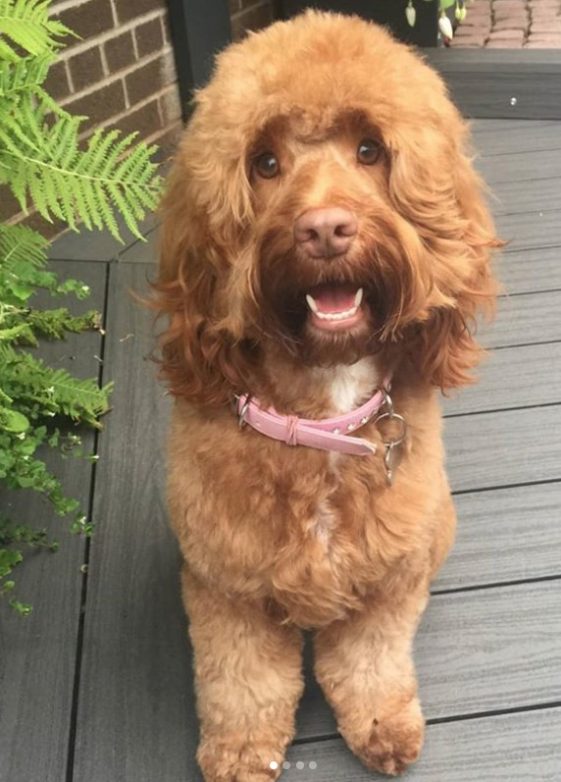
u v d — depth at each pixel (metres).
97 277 2.27
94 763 1.30
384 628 1.27
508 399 1.89
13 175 1.37
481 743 1.31
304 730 1.34
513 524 1.62
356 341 1.03
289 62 0.99
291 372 1.11
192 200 1.06
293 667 1.30
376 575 1.16
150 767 1.29
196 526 1.15
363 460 1.13
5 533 1.54
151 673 1.41
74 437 1.70
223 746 1.25
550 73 2.90
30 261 1.67
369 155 1.02
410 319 1.03
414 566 1.22
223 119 1.01
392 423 1.15
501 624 1.46
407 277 1.00
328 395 1.11
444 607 1.49
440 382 1.21
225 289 1.08
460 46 3.42
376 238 0.97
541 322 2.08
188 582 1.27
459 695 1.37
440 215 1.05
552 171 2.67
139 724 1.34
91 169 1.41
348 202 0.95
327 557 1.13
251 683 1.25
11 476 1.41
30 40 1.29
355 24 1.06
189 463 1.16
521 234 2.38
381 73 0.99
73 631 1.47
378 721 1.27
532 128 2.94
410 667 1.32
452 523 1.37
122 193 1.62
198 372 1.14
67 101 2.43
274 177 1.02
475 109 3.02
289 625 1.27
